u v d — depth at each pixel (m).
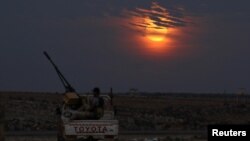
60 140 61.38
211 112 175.88
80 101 59.97
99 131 57.72
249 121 138.25
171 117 157.25
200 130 107.25
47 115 135.38
